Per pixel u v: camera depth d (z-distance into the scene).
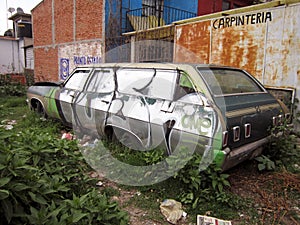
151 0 11.71
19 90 10.81
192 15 11.51
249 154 3.14
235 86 3.62
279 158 3.71
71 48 12.02
